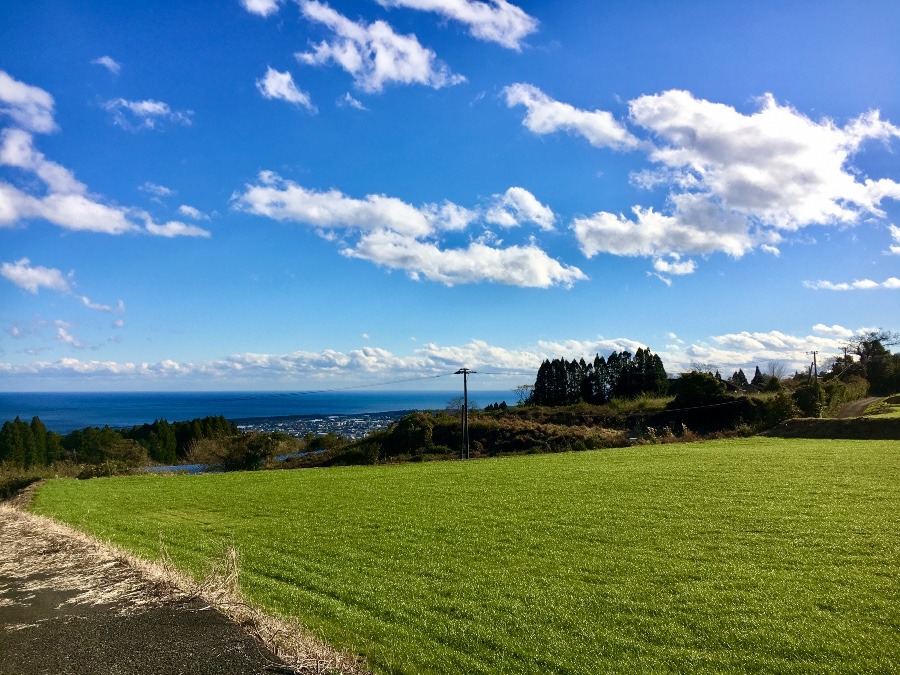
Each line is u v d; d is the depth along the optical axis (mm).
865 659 8422
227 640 7684
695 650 8938
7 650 7320
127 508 26031
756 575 12547
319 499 26234
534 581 12695
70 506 27141
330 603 11375
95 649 7352
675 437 58219
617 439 59000
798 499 20781
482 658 8766
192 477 39406
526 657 8789
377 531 18625
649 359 110562
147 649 7367
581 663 8562
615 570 13336
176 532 19797
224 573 11047
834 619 9914
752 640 9203
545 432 64188
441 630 9875
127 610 8727
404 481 31516
